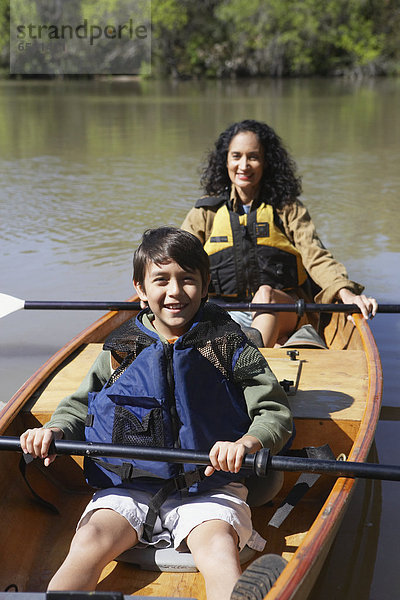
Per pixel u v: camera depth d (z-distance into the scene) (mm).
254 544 2158
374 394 2666
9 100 24766
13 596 1776
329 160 11203
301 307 3414
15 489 2436
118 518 2064
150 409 2154
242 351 2203
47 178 9945
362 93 26953
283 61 38688
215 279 3873
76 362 3025
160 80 39188
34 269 5652
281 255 3797
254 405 2180
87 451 2078
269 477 2359
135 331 2250
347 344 3672
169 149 12570
